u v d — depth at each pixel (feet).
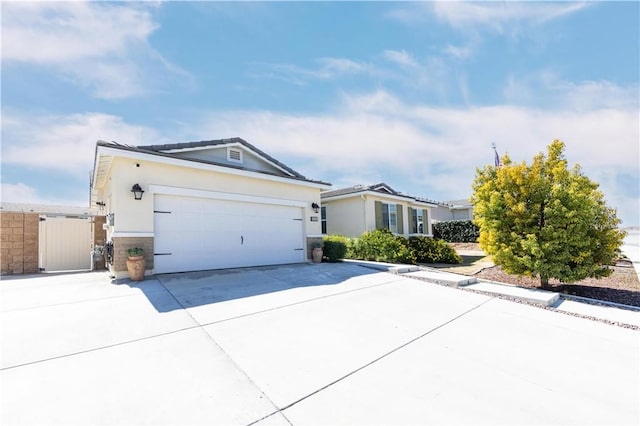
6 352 11.42
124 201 24.93
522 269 26.11
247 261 32.63
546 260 24.54
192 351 11.87
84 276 27.55
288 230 37.04
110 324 14.43
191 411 8.26
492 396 9.46
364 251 44.01
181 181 28.12
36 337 12.82
